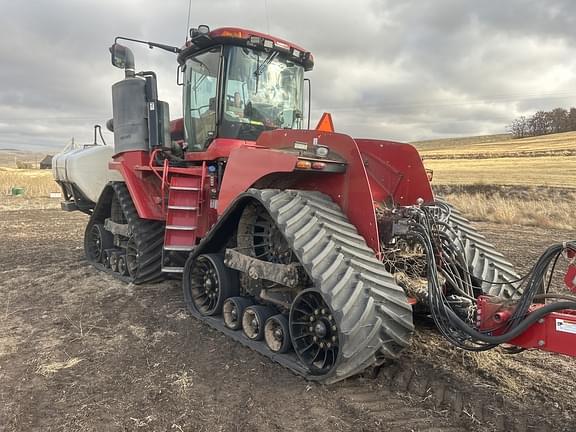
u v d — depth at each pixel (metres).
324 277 3.32
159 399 3.36
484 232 12.17
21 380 3.67
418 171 4.58
